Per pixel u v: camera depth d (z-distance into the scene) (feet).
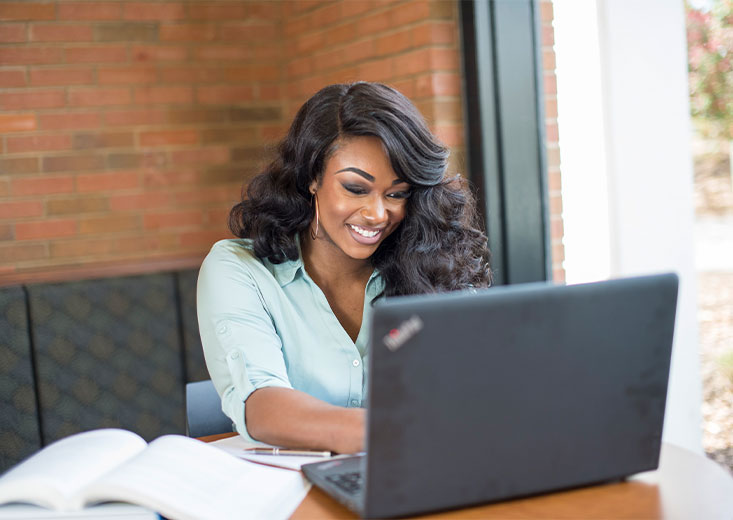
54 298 9.03
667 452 4.42
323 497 3.88
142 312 9.46
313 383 5.72
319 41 11.00
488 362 3.33
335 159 5.39
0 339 8.75
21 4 10.27
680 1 9.80
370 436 3.24
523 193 9.55
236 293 5.47
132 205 10.95
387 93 5.41
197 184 11.31
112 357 9.30
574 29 9.91
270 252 5.73
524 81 9.45
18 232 10.40
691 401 10.10
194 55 11.23
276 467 4.28
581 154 10.03
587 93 10.02
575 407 3.55
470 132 9.45
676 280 3.62
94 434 4.29
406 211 5.84
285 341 5.69
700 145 10.19
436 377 3.26
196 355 9.73
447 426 3.34
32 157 10.42
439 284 5.95
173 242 11.21
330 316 5.74
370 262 6.05
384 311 3.13
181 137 11.19
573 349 3.48
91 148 10.70
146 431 9.46
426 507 3.43
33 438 8.91
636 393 3.66
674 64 9.91
